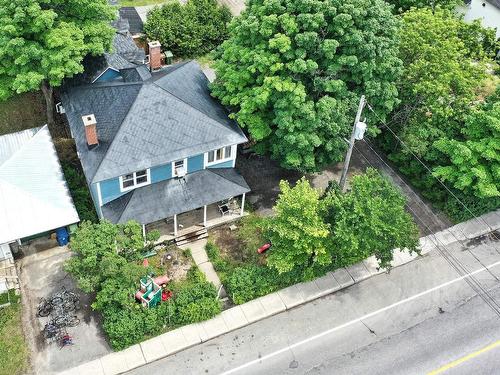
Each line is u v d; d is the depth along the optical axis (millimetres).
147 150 31219
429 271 34250
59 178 33094
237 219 35625
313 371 28797
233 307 31219
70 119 33344
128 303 28828
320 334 30484
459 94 37094
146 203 32031
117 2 49219
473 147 34375
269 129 33688
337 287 32781
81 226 28938
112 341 28344
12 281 30734
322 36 32281
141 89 32438
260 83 33125
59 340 28719
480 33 40219
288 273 32125
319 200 31516
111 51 36250
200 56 47438
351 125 34625
